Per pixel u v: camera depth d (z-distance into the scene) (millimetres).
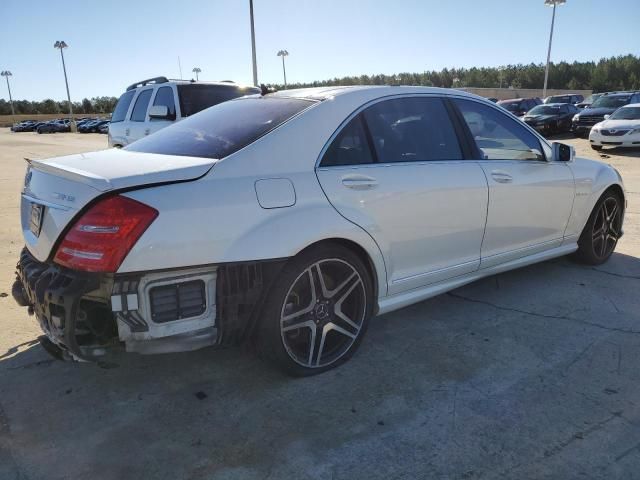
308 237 2840
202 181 2629
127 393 3002
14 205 8766
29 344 3568
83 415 2799
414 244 3428
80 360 2559
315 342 3092
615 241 5281
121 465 2422
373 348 3506
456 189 3582
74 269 2459
